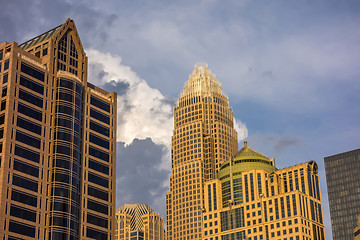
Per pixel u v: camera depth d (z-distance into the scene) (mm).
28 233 180375
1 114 188375
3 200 176500
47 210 189375
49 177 193500
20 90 193875
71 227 191625
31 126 193125
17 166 184375
